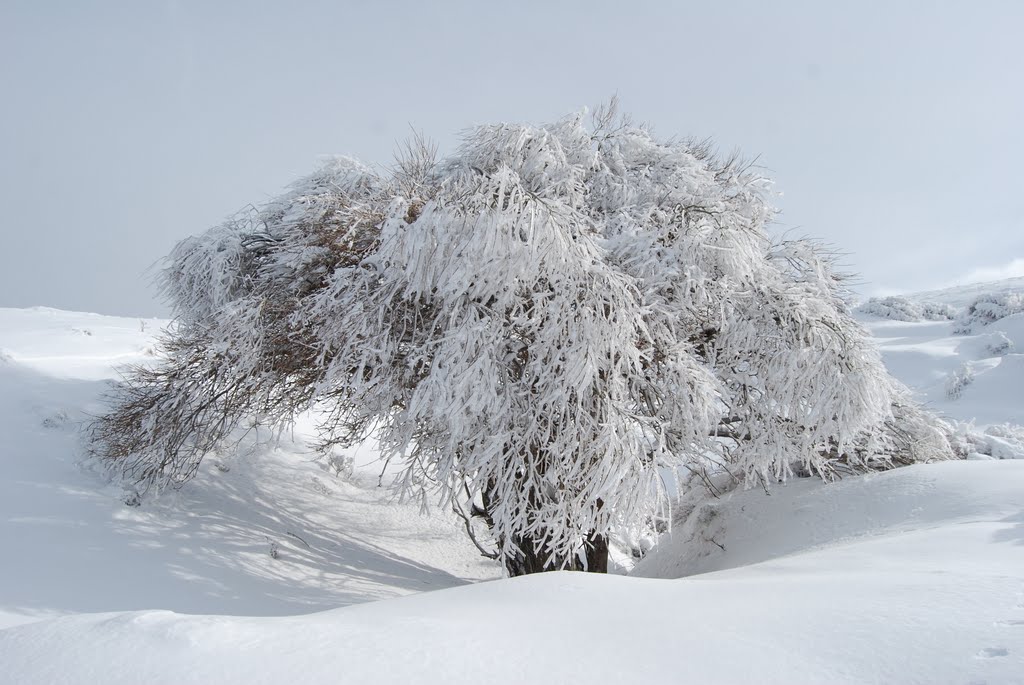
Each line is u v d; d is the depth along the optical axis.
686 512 13.21
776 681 2.83
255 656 3.22
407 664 3.13
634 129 11.58
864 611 3.59
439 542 14.06
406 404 9.40
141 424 10.88
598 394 8.91
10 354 14.59
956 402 24.12
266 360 10.26
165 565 8.76
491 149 10.18
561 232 8.37
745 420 10.36
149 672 3.03
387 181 10.52
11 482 9.84
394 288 8.99
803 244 11.31
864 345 10.25
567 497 8.91
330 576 10.01
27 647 3.37
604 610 4.25
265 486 13.54
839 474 11.59
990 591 3.80
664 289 9.73
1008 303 39.59
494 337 8.55
